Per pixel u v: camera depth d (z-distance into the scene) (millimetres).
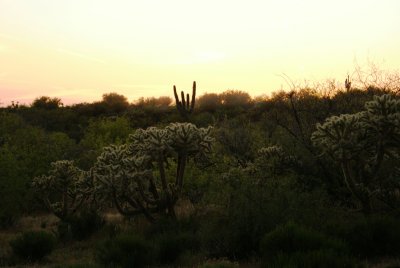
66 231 12414
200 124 34000
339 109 12422
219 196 9594
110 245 9102
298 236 7410
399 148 9070
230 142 16688
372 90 12773
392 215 9289
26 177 15766
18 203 15227
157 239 9977
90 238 12188
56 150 20734
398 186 9742
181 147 12578
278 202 8969
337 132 9047
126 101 65562
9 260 9625
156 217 13117
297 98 13047
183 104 26297
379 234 7797
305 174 11133
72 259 9883
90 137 25469
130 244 8781
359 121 9133
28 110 48219
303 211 8773
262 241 7766
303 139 11656
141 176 12055
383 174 9883
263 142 14859
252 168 11828
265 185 9617
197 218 11516
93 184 13109
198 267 7617
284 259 6812
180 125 12617
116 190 11930
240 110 41281
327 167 10844
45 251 9914
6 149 16328
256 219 8672
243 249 8672
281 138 12648
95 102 62781
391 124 8695
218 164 15750
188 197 16359
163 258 8898
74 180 15188
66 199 15305
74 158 21469
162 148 12242
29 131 22797
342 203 10539
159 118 47312
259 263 7801
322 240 7406
